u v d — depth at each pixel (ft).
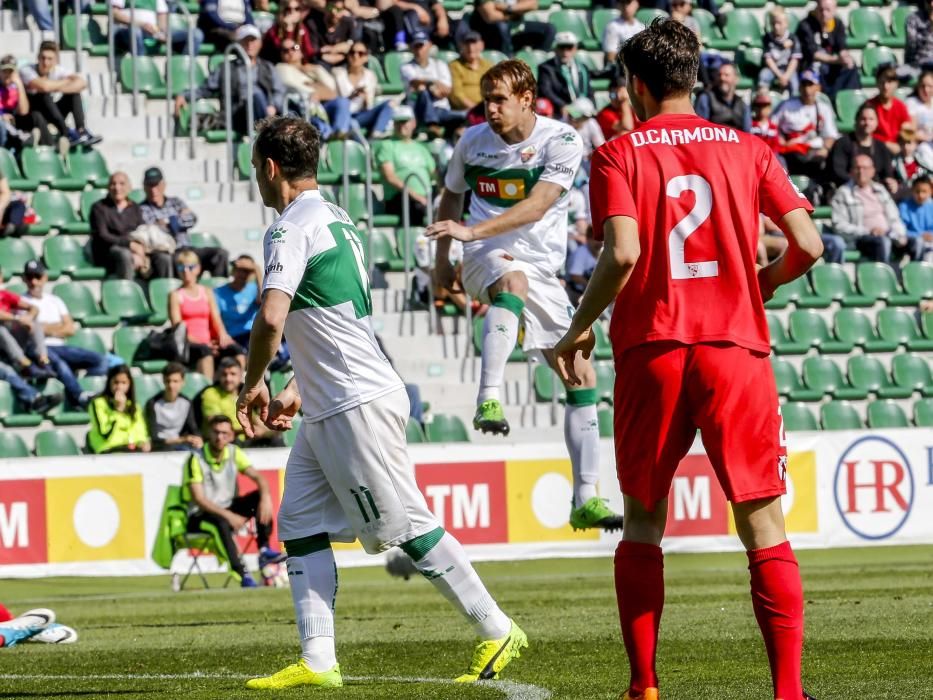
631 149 44.78
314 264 55.52
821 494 141.28
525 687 55.57
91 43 191.31
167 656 74.54
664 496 44.68
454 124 190.90
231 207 178.50
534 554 136.87
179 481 131.44
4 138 174.29
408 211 173.99
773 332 185.26
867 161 193.06
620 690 54.19
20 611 110.52
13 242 168.25
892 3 221.66
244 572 130.21
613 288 43.62
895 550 155.22
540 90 189.37
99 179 177.47
